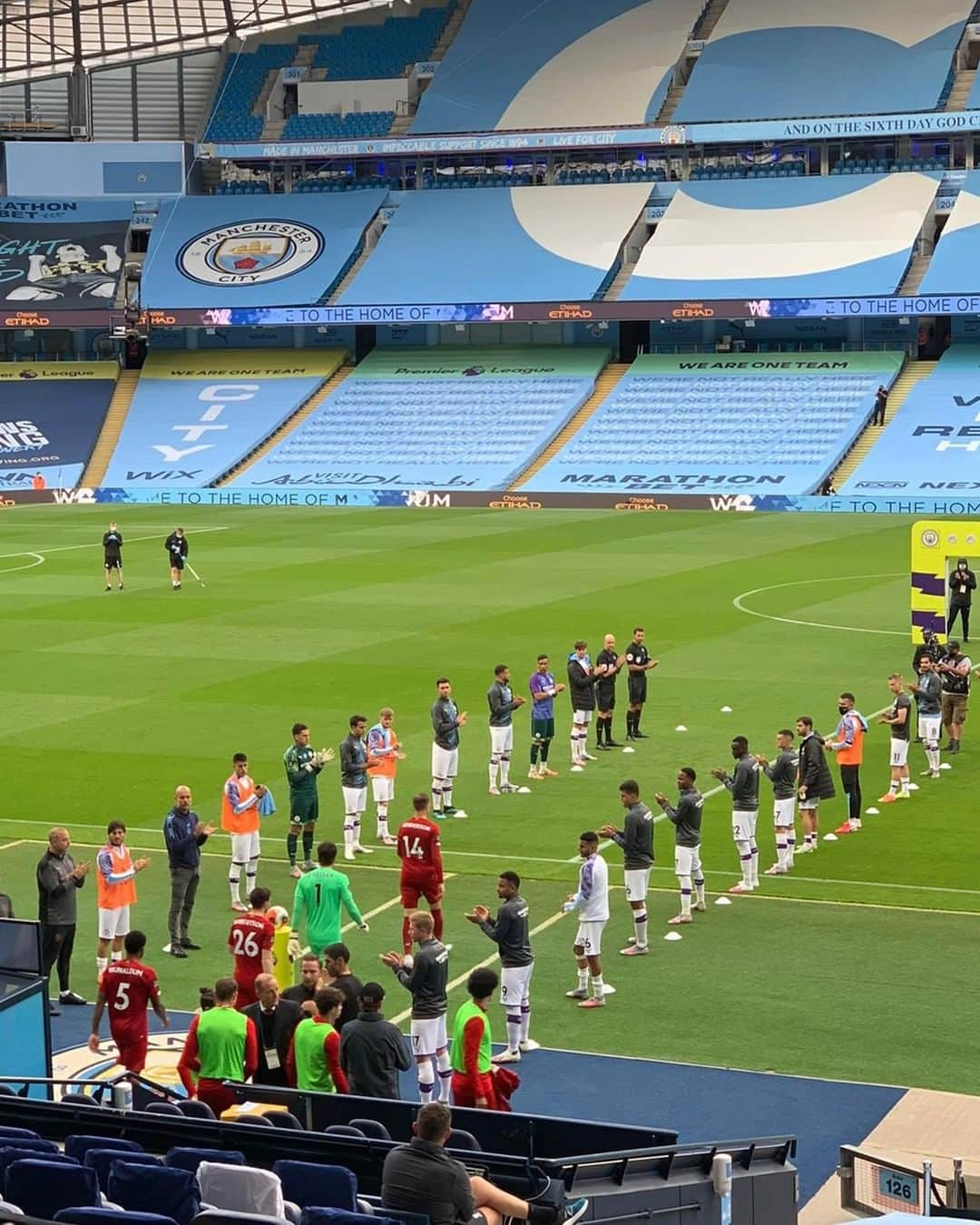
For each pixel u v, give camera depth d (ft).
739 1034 72.28
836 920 87.92
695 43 377.09
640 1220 45.32
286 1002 62.03
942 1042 71.00
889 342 338.13
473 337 364.58
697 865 88.69
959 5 368.48
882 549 232.73
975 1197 53.31
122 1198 41.34
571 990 78.33
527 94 371.56
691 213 350.84
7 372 366.02
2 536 266.36
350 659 157.99
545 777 119.14
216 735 129.39
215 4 376.27
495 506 302.45
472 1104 59.36
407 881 83.41
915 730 130.00
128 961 65.57
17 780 117.80
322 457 327.88
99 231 373.61
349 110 387.55
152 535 263.90
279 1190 41.57
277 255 362.12
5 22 366.43
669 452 312.09
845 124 340.80
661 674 150.61
